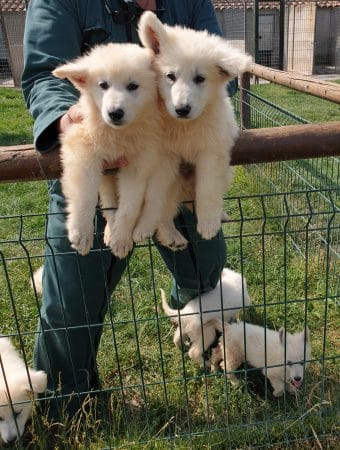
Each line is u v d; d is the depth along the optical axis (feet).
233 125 3.55
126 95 3.19
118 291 6.04
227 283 5.35
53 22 3.77
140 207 3.39
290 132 3.52
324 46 28.27
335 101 5.43
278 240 7.02
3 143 12.07
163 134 3.41
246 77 9.19
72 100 3.65
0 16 23.07
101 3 3.90
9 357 4.67
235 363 4.77
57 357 4.25
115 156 3.30
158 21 3.40
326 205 6.56
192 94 3.23
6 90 20.04
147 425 4.02
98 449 3.94
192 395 4.63
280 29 15.08
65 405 4.12
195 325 4.91
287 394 4.63
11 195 9.00
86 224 3.27
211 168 3.38
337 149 3.56
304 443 4.05
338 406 4.27
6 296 5.93
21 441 4.07
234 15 26.37
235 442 4.06
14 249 7.09
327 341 5.23
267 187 8.05
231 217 7.82
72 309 4.01
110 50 3.42
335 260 6.13
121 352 5.14
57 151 3.41
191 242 4.36
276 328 5.45
